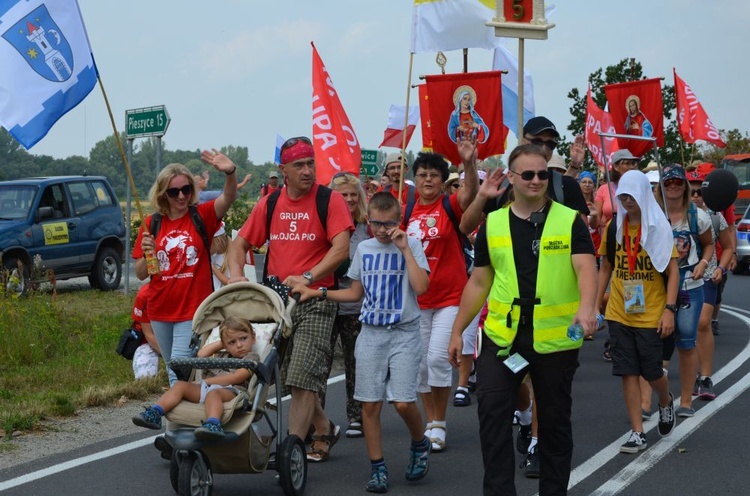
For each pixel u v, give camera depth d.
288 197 6.83
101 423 8.42
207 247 6.97
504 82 15.48
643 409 8.44
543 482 5.41
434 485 6.61
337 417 8.75
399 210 6.44
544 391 5.33
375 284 6.47
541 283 5.27
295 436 6.31
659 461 7.09
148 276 7.15
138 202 7.27
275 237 6.85
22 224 17.36
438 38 10.78
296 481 6.30
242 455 5.93
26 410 8.52
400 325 6.47
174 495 6.38
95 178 19.33
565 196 6.91
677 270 7.45
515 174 5.29
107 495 6.39
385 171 11.45
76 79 7.86
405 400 6.44
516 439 7.84
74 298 17.34
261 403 6.05
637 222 7.47
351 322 7.88
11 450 7.53
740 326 14.68
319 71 11.16
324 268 6.57
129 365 10.91
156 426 5.81
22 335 11.57
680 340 8.41
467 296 5.57
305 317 6.71
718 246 10.92
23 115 7.75
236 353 6.21
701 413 8.62
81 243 18.45
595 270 5.27
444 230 7.48
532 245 5.31
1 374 10.54
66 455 7.39
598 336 13.92
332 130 11.16
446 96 10.53
